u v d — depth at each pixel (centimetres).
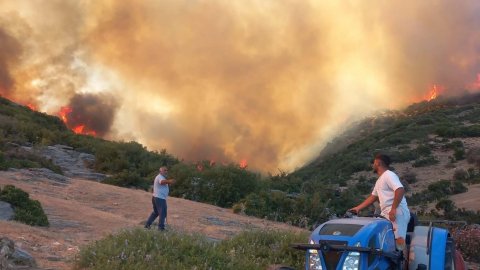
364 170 6194
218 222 1775
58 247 976
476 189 4519
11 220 1207
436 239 660
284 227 1959
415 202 4425
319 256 606
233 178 2541
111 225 1432
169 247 852
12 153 2570
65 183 2219
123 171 2825
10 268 732
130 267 757
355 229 611
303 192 2631
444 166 5775
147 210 1861
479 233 1516
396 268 637
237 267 866
